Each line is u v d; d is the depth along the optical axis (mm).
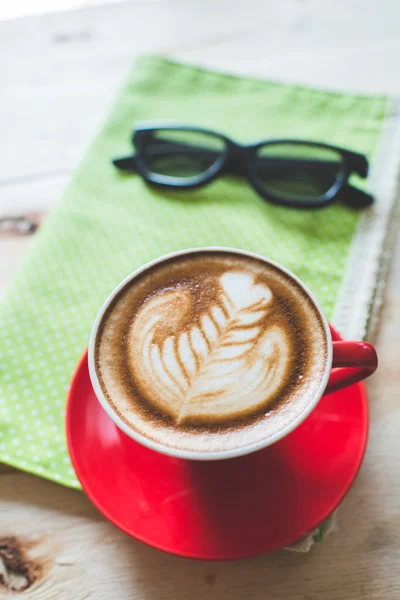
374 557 363
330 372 354
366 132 486
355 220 451
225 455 338
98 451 373
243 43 537
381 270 435
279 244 445
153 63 521
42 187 482
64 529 371
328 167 475
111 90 521
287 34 539
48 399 399
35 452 384
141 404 357
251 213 461
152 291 380
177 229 455
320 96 502
